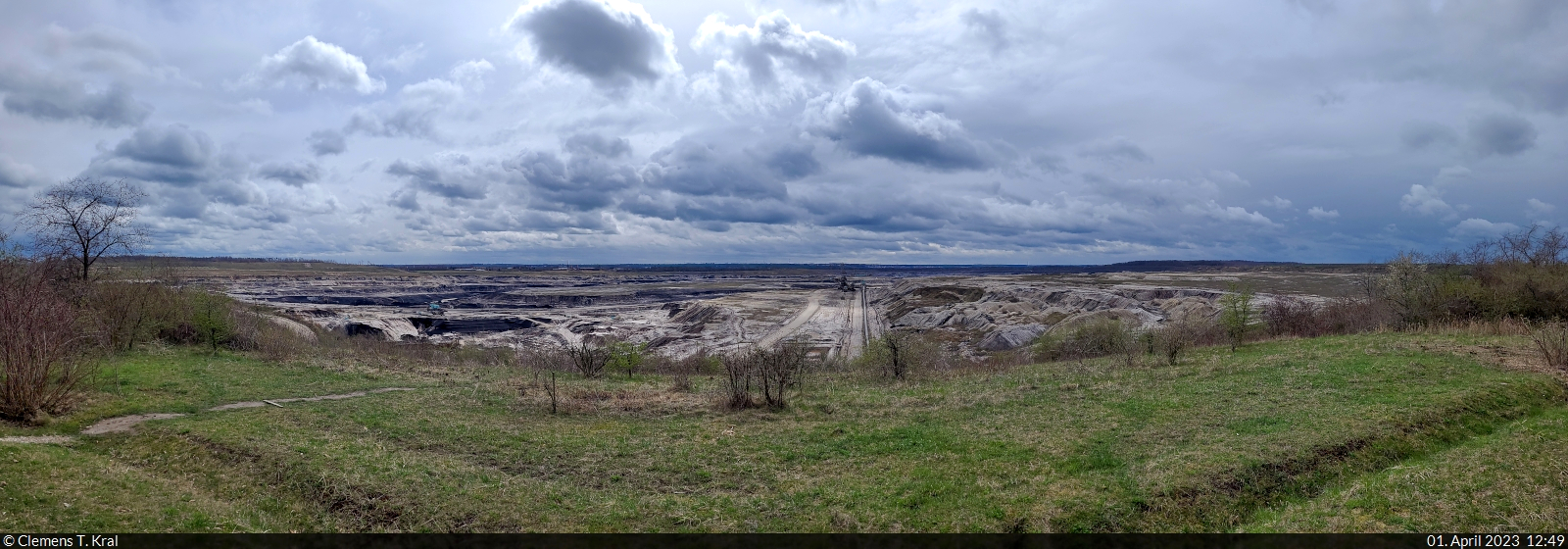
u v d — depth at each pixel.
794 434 14.37
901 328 73.56
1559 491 9.59
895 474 11.80
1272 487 10.73
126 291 26.39
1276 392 16.27
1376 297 33.31
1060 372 22.48
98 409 14.92
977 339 57.31
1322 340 25.73
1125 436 13.32
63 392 14.88
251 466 11.62
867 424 15.09
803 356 27.22
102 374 18.88
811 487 11.25
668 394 19.27
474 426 14.84
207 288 32.03
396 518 9.91
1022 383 19.91
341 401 17.27
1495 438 12.23
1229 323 28.58
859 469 12.16
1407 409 13.68
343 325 74.31
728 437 14.16
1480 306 28.38
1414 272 30.55
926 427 14.66
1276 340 28.28
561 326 87.06
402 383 20.81
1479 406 14.12
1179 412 14.94
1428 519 9.19
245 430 13.34
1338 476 11.05
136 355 23.70
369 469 11.44
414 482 10.95
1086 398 17.11
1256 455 11.52
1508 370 17.11
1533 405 14.53
